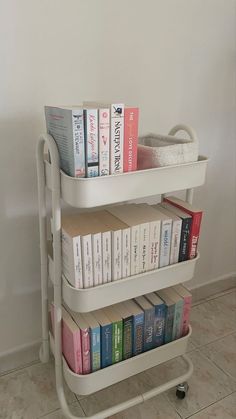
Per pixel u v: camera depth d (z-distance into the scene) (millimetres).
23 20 956
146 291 1032
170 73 1247
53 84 1058
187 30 1222
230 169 1578
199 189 1524
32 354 1359
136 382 1286
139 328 1086
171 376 1316
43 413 1159
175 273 1066
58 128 845
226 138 1498
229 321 1628
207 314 1670
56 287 984
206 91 1358
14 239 1169
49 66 1033
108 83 1144
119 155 842
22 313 1288
